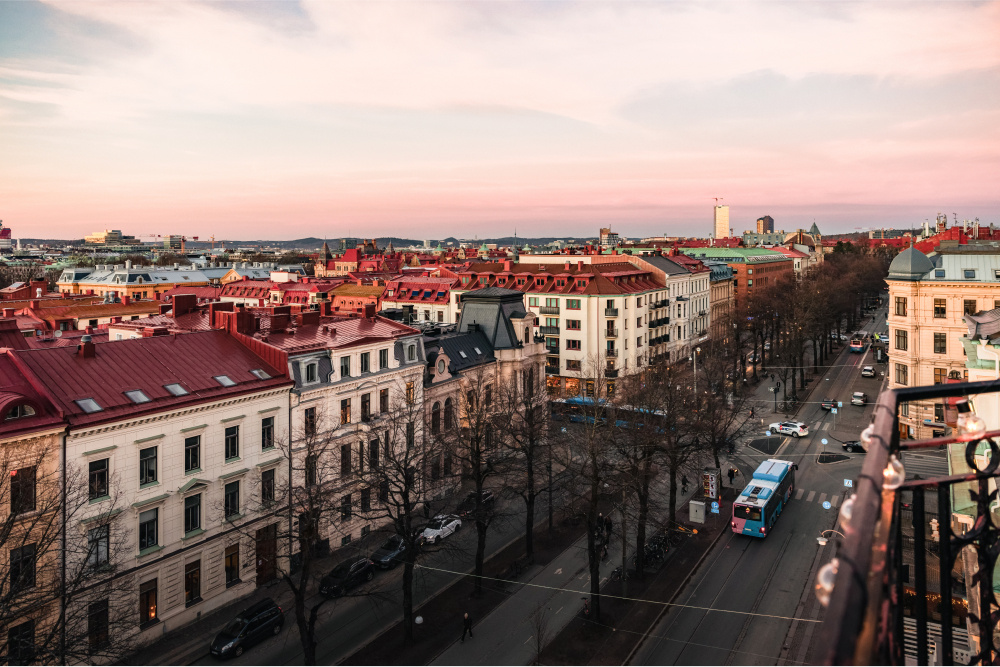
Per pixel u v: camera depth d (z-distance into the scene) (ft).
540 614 130.82
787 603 139.95
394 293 422.00
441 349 208.44
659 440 165.17
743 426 247.91
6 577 94.99
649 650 125.49
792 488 200.85
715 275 470.39
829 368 383.45
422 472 178.09
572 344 330.34
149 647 125.59
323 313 214.48
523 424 189.98
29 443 109.91
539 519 188.24
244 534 138.82
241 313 163.02
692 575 153.58
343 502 167.12
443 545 168.14
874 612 12.16
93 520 116.26
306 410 158.92
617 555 165.68
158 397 130.00
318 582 152.15
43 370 123.54
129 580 121.70
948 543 23.45
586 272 346.33
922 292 235.20
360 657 124.16
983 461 97.81
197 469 135.44
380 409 179.01
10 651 102.63
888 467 17.53
